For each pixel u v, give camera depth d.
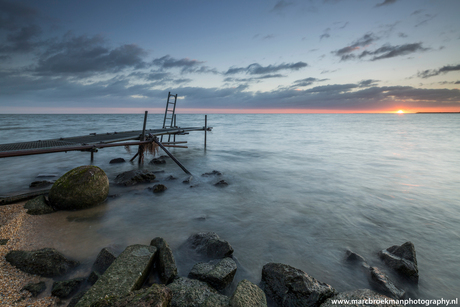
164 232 5.95
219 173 11.94
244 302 3.03
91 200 7.01
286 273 3.87
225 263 4.30
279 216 7.17
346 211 7.63
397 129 49.69
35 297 3.50
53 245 5.00
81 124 54.03
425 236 6.09
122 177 10.06
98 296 3.02
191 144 24.66
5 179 10.61
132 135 13.86
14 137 26.56
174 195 8.77
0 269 3.90
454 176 12.28
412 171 13.35
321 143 25.89
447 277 4.57
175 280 3.81
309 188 10.06
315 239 5.82
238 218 6.97
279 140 28.75
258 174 12.33
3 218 5.74
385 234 6.15
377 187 10.30
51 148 8.09
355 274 4.50
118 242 5.34
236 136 33.66
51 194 6.71
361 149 21.59
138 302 2.65
